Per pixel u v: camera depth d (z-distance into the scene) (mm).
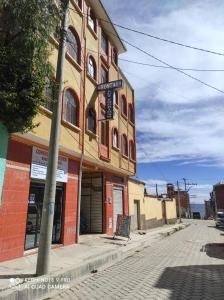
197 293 6551
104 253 11445
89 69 16609
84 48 15906
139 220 24766
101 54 18641
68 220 12992
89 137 15609
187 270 9164
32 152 10672
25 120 8758
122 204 21047
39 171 10969
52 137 8281
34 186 10992
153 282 7613
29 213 10672
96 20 18172
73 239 13273
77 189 14055
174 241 18297
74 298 6473
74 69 14438
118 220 16531
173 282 7602
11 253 9219
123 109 22938
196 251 13602
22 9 8289
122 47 21938
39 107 9070
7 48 8250
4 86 8078
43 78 8875
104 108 18078
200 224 42812
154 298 6184
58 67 8820
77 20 15383
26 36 8367
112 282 7793
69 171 13523
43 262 7512
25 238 10305
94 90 16859
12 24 8461
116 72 21406
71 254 10781
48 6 8750
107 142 18438
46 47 8922
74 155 13766
